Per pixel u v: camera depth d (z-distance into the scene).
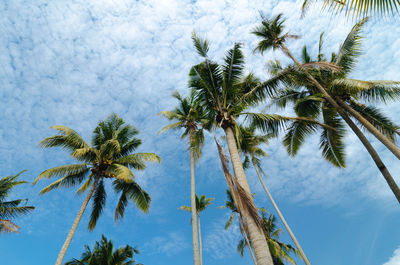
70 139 14.13
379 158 9.22
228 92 9.43
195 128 17.09
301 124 11.91
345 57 11.78
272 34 14.05
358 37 11.46
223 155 6.22
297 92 12.65
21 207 17.61
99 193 16.03
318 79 12.42
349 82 10.11
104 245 19.62
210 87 9.33
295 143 13.06
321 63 8.65
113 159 16.27
